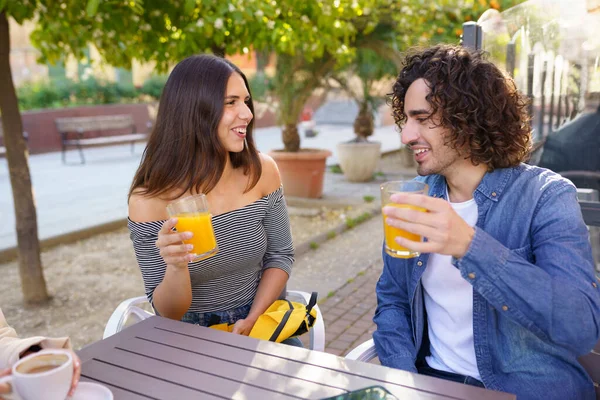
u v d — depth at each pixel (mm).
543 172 1494
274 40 3584
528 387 1451
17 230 3963
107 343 1463
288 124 6980
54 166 10992
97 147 14250
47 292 4125
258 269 2115
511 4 5324
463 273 1233
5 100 3744
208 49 3818
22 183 3906
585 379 1503
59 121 12477
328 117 19094
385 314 1753
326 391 1190
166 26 3752
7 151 3852
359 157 8195
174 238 1547
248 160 2008
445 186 1639
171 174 1864
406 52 1594
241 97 1900
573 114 2344
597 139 2305
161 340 1473
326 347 3279
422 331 1669
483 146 1448
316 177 7098
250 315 1957
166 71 4137
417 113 1456
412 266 1651
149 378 1278
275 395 1183
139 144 14898
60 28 3586
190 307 1996
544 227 1398
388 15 5949
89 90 15766
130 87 16734
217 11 3336
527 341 1463
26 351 1279
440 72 1422
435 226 1146
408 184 1314
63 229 5957
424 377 1231
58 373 1026
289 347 1406
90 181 9148
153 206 1898
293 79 6598
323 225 6059
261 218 2062
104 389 1180
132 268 4871
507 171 1506
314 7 3926
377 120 16625
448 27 6043
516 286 1222
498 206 1487
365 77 7469
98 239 5859
